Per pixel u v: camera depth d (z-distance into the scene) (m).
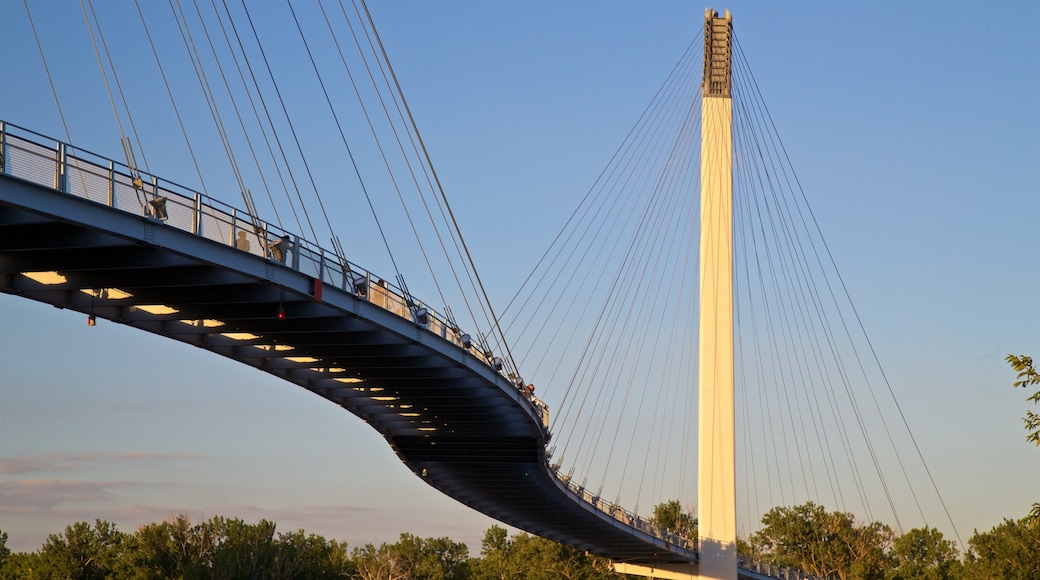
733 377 109.62
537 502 88.06
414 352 51.91
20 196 30.97
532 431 68.12
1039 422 31.25
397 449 70.62
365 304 46.25
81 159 32.91
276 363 53.72
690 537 133.00
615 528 100.75
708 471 108.88
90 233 34.94
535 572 152.00
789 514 174.25
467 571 166.50
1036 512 32.50
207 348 49.59
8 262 37.12
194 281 39.69
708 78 113.81
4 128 30.48
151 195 35.31
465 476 77.38
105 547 121.12
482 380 57.59
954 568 140.12
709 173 112.25
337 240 45.47
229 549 111.38
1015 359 31.64
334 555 136.75
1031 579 114.50
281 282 41.06
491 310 74.19
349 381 58.56
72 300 41.62
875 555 166.38
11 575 120.88
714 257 111.25
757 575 119.31
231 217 38.69
